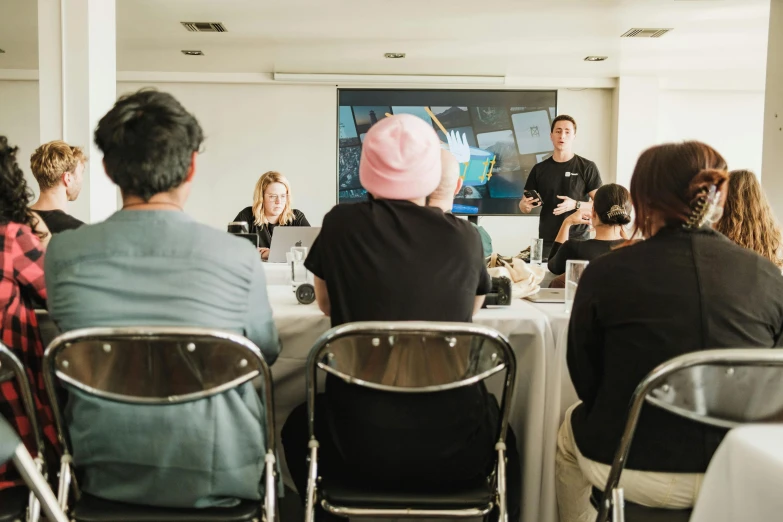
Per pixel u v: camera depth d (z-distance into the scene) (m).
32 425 1.24
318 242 1.38
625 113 8.55
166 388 1.12
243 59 7.58
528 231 8.79
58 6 3.89
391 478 1.28
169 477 1.18
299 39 6.62
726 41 6.62
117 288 1.16
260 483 1.25
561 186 5.55
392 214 1.34
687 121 9.19
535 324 1.61
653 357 1.20
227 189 8.65
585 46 6.90
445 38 6.57
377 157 1.37
